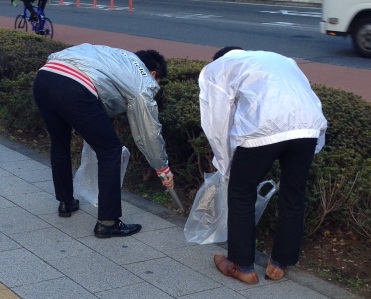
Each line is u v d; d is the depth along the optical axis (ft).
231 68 14.15
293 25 67.26
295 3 95.45
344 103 20.17
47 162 22.36
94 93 15.75
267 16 76.95
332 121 18.67
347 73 39.70
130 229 16.65
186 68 23.62
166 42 53.31
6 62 27.58
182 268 14.97
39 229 16.83
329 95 21.24
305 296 13.92
